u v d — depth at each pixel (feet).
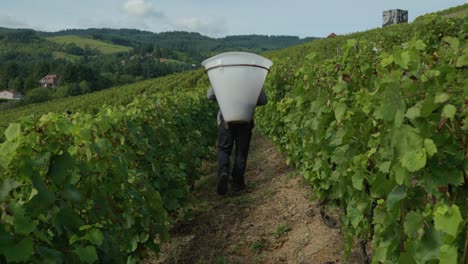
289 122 21.54
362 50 15.83
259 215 18.71
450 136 6.56
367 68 12.55
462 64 7.27
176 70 535.60
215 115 41.65
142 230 13.73
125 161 12.81
